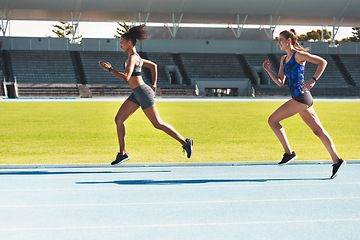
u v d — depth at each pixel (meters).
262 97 49.31
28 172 7.13
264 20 60.06
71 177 6.75
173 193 5.73
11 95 47.06
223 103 35.16
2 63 50.38
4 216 4.71
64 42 54.41
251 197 5.54
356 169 7.48
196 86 50.59
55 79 50.03
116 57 54.09
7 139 12.54
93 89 48.78
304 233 4.17
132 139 12.65
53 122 17.97
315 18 60.41
